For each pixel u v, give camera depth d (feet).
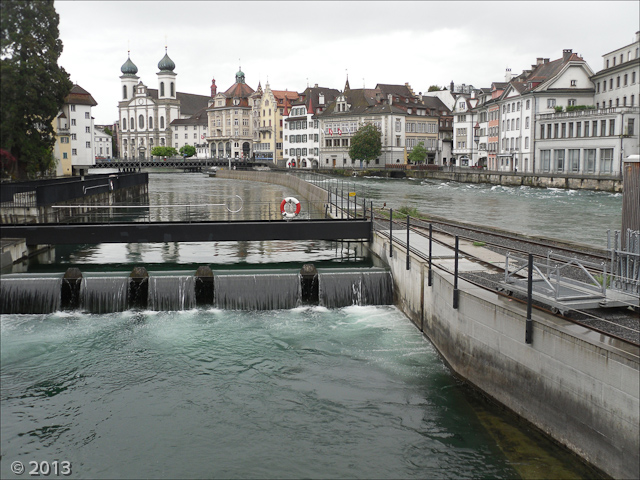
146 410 48.24
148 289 71.77
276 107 561.02
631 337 39.96
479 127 380.17
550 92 299.38
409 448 42.34
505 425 44.34
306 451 42.37
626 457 34.27
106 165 567.18
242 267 90.84
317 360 57.21
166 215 158.71
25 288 70.85
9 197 119.55
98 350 59.98
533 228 127.75
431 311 60.64
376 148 416.87
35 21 144.97
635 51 265.13
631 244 45.75
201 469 40.50
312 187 201.87
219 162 552.82
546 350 40.93
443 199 205.77
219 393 50.88
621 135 247.70
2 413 47.73
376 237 90.07
